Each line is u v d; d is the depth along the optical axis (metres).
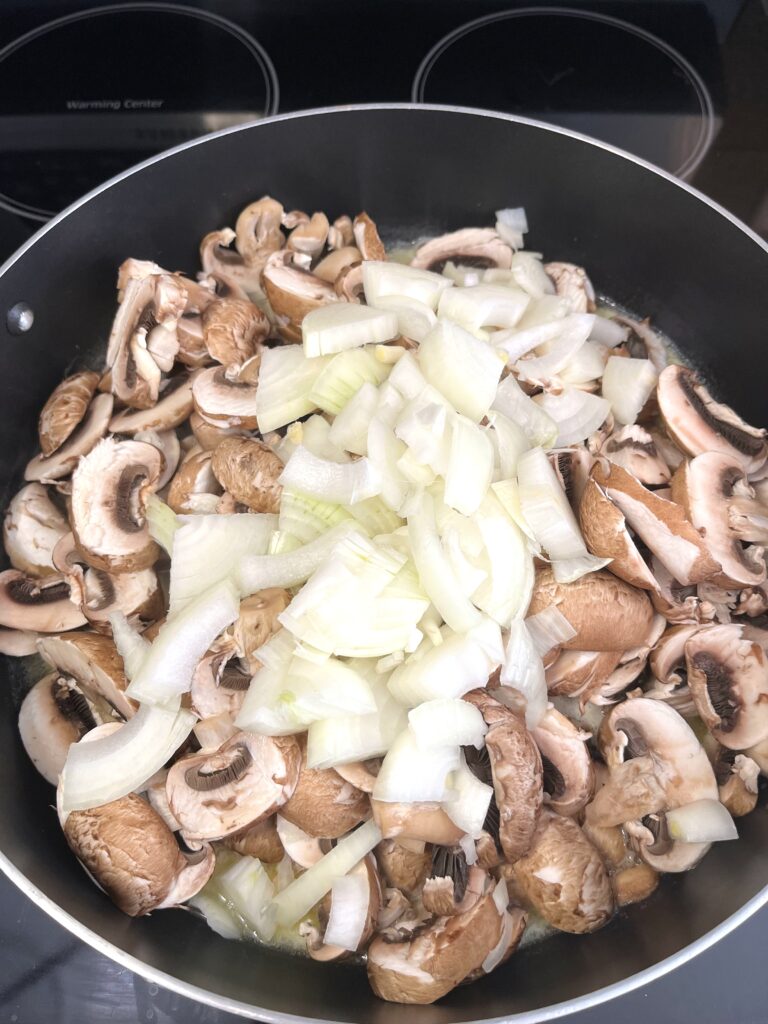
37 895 0.26
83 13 0.43
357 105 0.37
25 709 0.32
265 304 0.40
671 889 0.30
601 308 0.41
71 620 0.33
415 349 0.34
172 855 0.28
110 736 0.29
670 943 0.27
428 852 0.30
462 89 0.42
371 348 0.34
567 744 0.30
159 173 0.36
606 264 0.41
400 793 0.27
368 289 0.35
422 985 0.27
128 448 0.34
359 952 0.29
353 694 0.28
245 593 0.30
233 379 0.35
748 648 0.31
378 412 0.31
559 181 0.39
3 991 0.29
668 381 0.35
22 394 0.36
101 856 0.27
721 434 0.34
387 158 0.39
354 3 0.44
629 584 0.31
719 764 0.32
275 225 0.40
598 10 0.44
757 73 0.43
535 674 0.30
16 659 0.34
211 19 0.43
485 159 0.39
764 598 0.33
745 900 0.26
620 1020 0.29
